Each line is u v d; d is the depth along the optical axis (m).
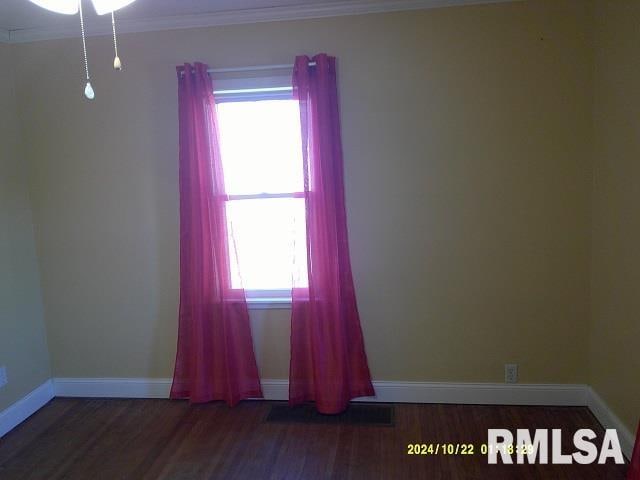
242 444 2.78
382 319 3.11
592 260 2.88
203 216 3.02
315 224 2.94
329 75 2.88
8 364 3.03
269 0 2.74
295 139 2.93
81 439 2.89
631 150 2.38
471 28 2.80
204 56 3.00
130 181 3.17
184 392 3.25
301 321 3.08
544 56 2.78
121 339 3.33
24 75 3.14
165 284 3.24
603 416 2.78
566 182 2.86
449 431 2.83
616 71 2.51
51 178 3.22
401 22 2.85
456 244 2.99
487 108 2.85
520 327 3.02
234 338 3.15
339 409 3.03
